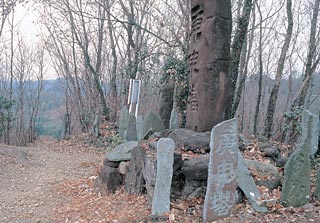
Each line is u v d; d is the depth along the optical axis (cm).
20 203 567
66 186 648
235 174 437
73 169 816
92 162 893
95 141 1235
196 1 664
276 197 469
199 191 480
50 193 618
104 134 1326
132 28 1641
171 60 1146
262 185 502
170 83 1125
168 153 456
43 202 570
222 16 634
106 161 593
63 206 543
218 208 427
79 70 2091
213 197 423
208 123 630
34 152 1023
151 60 1755
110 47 2023
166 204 452
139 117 1023
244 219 418
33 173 779
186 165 485
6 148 952
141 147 562
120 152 597
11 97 1780
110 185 577
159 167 453
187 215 443
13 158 871
